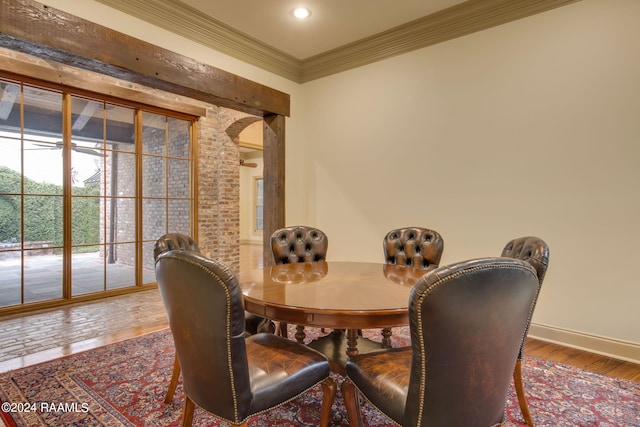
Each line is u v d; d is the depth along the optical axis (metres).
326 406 1.54
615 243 2.56
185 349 1.33
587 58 2.65
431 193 3.45
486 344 1.10
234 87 3.41
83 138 4.12
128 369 2.35
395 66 3.67
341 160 4.10
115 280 4.41
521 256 1.77
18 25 2.12
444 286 1.02
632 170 2.49
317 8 3.13
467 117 3.22
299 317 1.54
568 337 2.75
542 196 2.85
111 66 2.56
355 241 4.01
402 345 2.75
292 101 4.29
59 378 2.22
